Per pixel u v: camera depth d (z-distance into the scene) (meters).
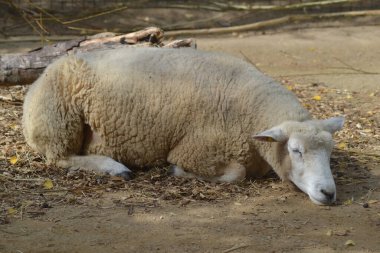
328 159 9.53
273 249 8.04
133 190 9.88
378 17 22.81
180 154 10.38
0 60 13.48
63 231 8.46
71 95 10.55
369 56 19.53
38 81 10.97
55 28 21.27
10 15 21.48
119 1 22.61
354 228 8.71
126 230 8.50
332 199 9.29
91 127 10.66
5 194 9.59
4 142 11.73
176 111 10.25
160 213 9.05
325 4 22.14
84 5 22.39
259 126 10.02
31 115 10.75
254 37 21.22
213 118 10.14
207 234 8.42
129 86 10.39
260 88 10.22
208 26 22.14
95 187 9.95
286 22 22.31
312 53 19.69
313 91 16.11
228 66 10.46
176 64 10.46
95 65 10.57
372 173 10.84
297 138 9.47
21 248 8.01
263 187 10.09
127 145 10.57
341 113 14.27
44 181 10.09
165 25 22.00
